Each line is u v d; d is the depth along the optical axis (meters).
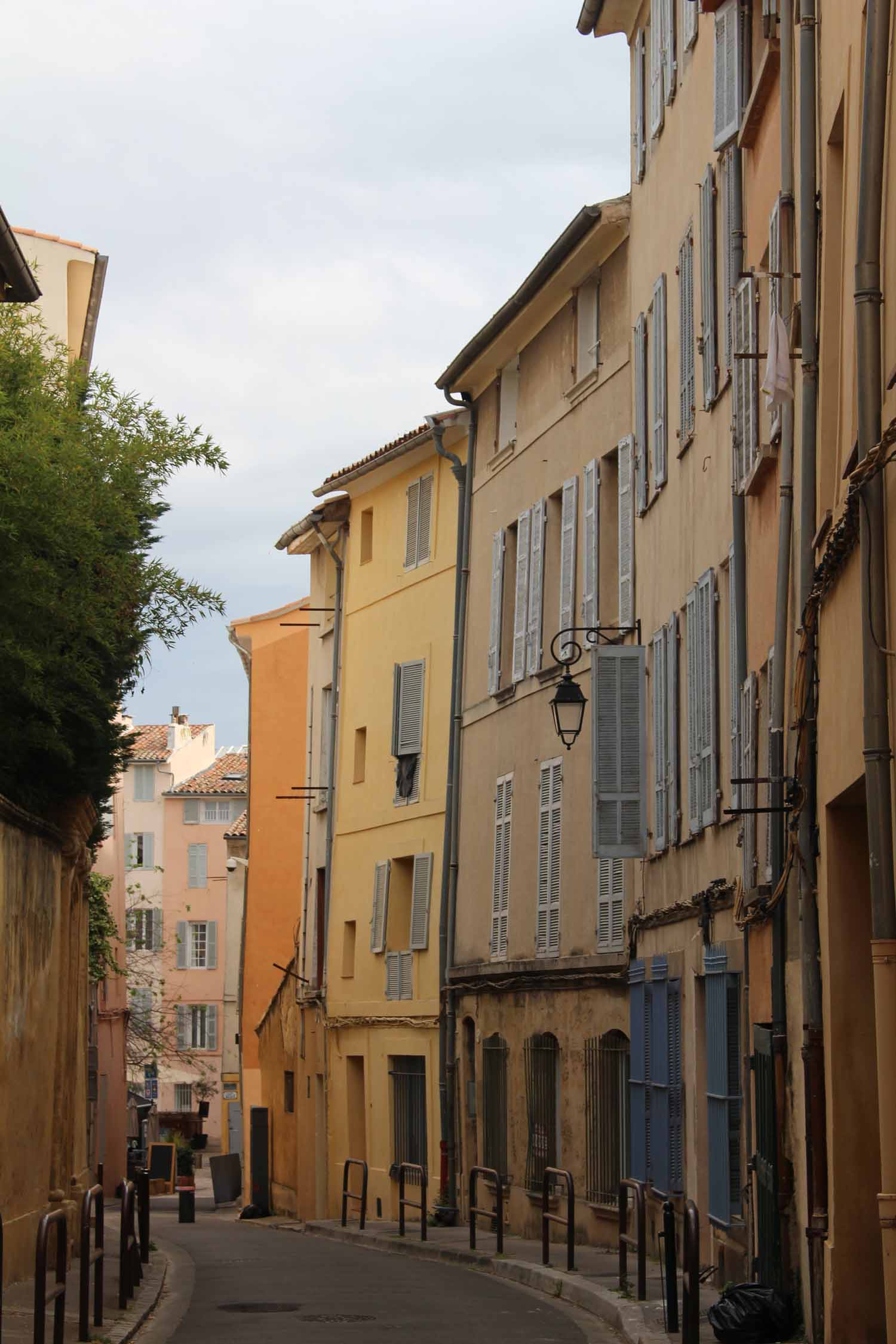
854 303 10.97
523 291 27.14
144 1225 20.61
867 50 10.26
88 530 16.78
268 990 44.78
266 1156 42.19
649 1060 20.52
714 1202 16.44
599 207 24.12
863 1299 11.40
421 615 33.25
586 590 25.19
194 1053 78.50
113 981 47.75
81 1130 23.48
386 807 33.97
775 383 13.18
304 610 40.44
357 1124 34.69
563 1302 17.38
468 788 30.42
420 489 33.72
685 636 19.86
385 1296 17.94
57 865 19.34
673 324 21.14
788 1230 12.95
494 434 30.25
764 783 14.88
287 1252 24.78
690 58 20.39
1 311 17.92
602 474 25.09
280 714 45.41
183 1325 15.34
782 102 14.14
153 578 17.95
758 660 15.55
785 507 13.79
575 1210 23.55
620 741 21.66
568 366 26.61
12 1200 16.81
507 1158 26.56
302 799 41.44
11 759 18.72
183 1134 82.50
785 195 14.00
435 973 30.95
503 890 28.00
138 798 88.00
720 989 16.39
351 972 35.38
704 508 18.84
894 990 9.95
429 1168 30.48
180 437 17.84
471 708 30.50
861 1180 11.54
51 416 16.58
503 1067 27.03
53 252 29.00
